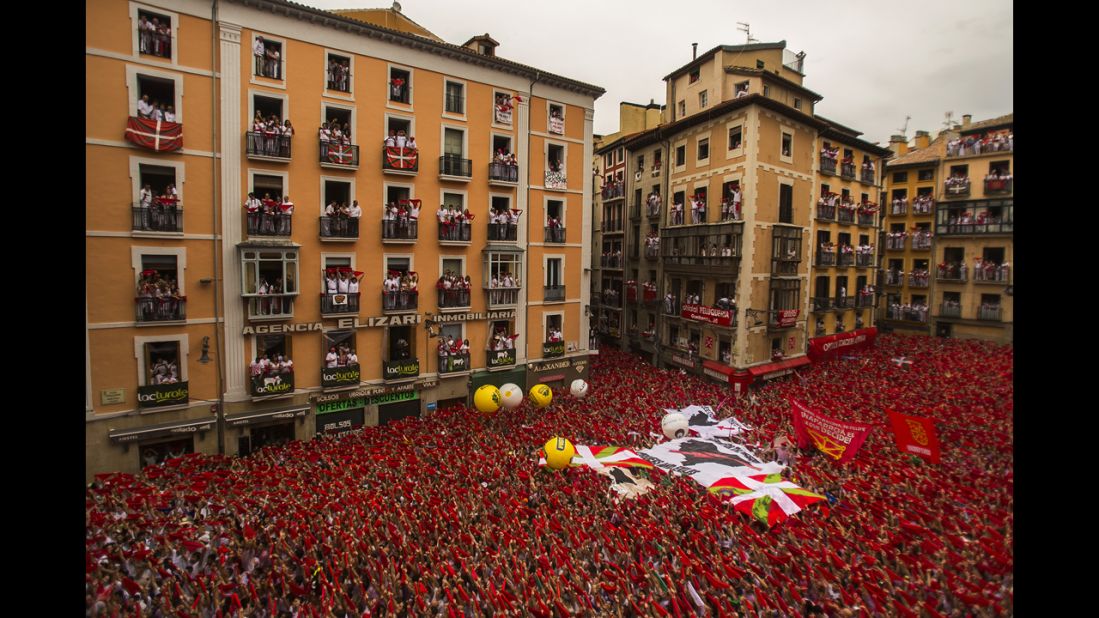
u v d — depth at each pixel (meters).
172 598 14.20
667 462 22.89
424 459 22.67
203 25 23.42
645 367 41.00
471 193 30.97
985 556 14.30
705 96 38.84
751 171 33.62
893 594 13.20
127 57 22.03
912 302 46.84
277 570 15.18
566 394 34.03
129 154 22.25
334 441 25.55
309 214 26.19
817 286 39.78
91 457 22.02
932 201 45.69
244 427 24.98
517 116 32.28
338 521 17.56
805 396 30.91
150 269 23.20
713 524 17.38
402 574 14.73
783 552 15.56
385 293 28.12
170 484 20.78
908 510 16.80
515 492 19.86
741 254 34.38
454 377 30.95
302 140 25.83
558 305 35.03
